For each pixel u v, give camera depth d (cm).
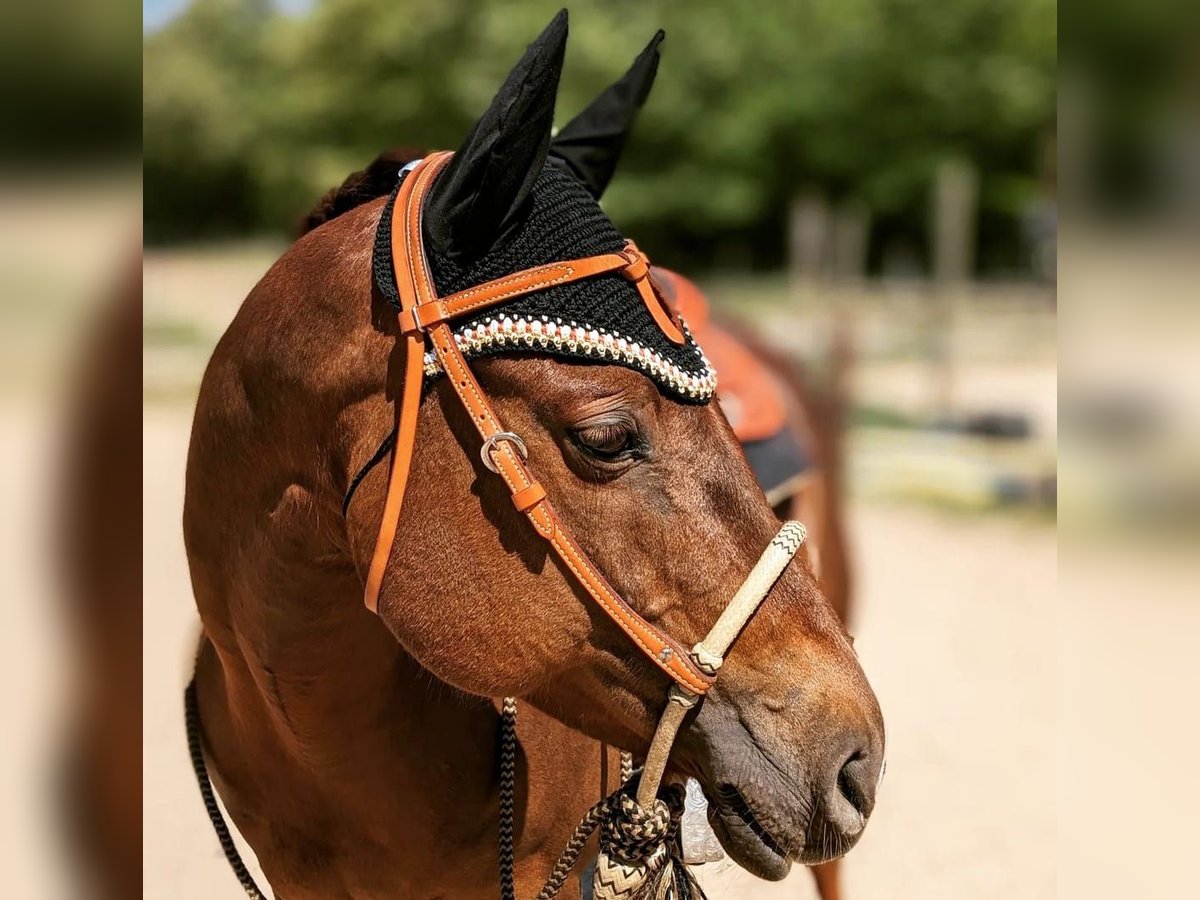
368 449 130
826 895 278
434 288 126
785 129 2047
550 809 167
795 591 131
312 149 1891
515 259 125
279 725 149
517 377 124
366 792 152
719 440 130
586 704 136
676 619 127
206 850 319
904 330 1305
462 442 126
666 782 141
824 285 1430
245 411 142
